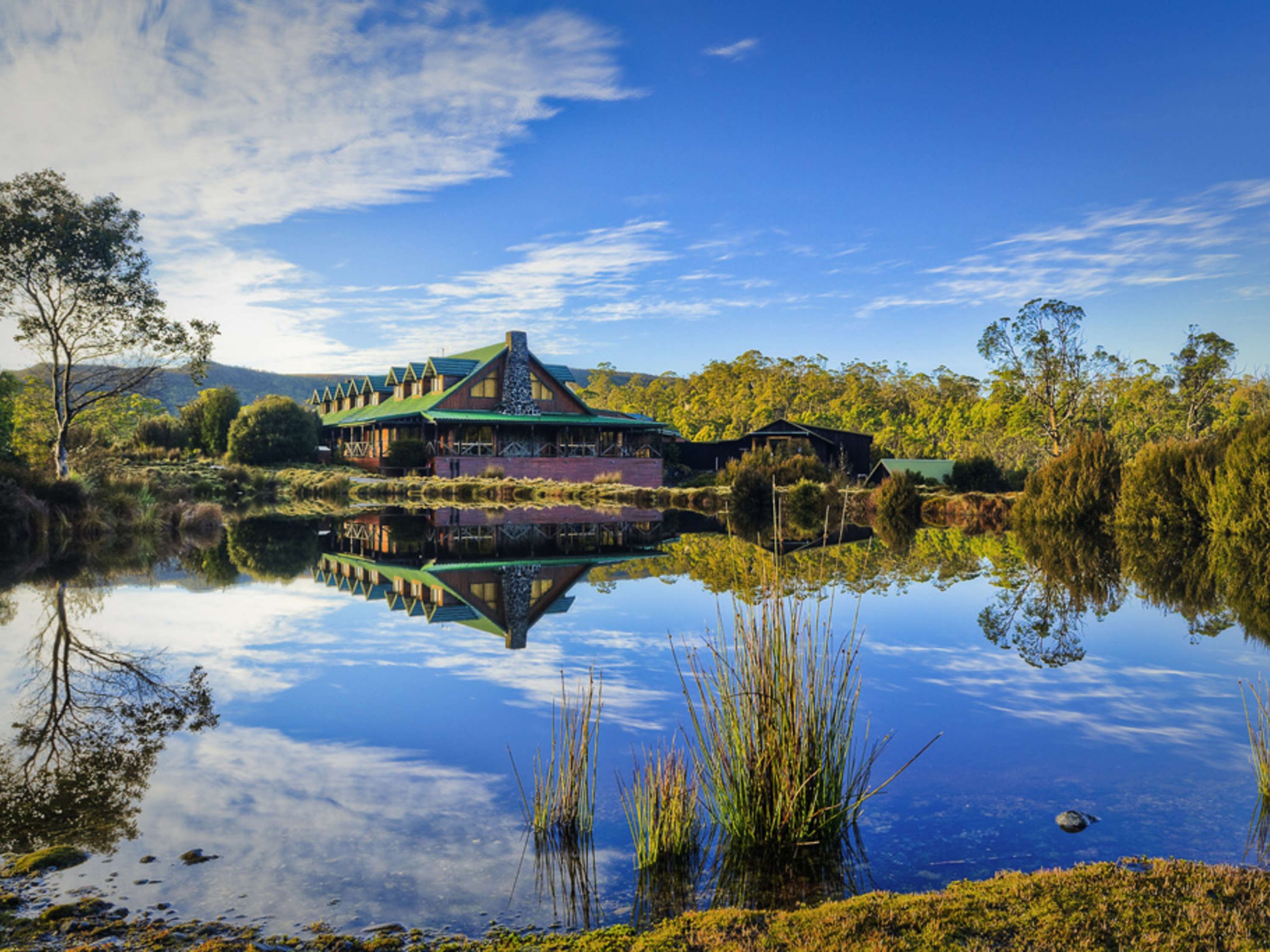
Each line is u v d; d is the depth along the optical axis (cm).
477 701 665
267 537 2028
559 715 629
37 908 349
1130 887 349
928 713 641
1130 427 5519
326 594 1215
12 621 992
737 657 454
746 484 3153
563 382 4966
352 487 3838
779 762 428
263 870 387
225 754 549
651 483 4694
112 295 2416
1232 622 998
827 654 455
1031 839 425
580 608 1102
